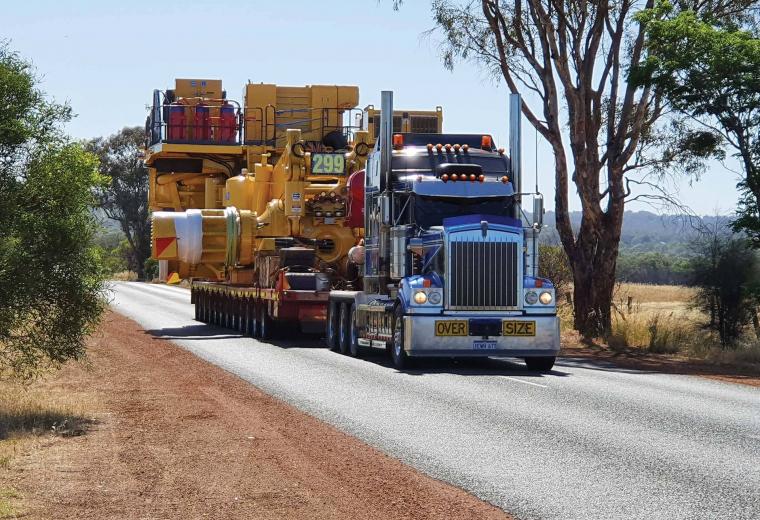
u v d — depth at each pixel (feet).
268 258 178.19
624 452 68.85
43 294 88.89
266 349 157.38
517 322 125.59
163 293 397.80
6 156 89.45
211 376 115.44
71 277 89.45
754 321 174.40
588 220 191.31
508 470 62.85
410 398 96.89
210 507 52.31
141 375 116.06
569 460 66.03
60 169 89.71
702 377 124.98
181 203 232.73
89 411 86.58
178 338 180.24
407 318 123.65
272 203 189.78
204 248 193.06
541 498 55.26
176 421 81.00
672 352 169.07
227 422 80.48
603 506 53.47
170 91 231.71
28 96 88.79
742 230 160.35
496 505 53.72
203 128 220.64
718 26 187.62
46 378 110.63
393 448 70.13
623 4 190.70
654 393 103.86
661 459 66.39
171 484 57.52
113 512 51.16
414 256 132.57
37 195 89.45
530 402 94.58
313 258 172.65
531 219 133.28
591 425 80.53
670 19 161.99
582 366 139.54
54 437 73.00
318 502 53.62
